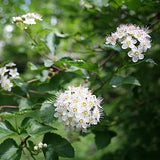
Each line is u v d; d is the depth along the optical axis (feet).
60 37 1.42
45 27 1.14
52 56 1.22
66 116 0.85
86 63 0.96
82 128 0.89
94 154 2.12
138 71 1.44
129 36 0.91
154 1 1.26
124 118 1.44
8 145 0.89
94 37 1.55
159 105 1.63
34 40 1.12
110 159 1.66
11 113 0.93
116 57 1.47
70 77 1.24
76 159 1.88
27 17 1.06
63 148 0.92
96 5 1.41
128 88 1.34
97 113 0.87
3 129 0.89
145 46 0.91
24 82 1.14
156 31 1.35
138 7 1.21
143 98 1.65
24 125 0.93
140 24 1.37
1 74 1.08
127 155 1.59
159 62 1.10
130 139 1.56
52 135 0.93
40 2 2.14
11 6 1.82
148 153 1.56
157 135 1.54
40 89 1.08
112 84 1.03
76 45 1.72
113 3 1.25
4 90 1.14
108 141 1.20
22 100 1.01
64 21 2.20
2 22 1.79
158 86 1.76
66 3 2.08
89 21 1.86
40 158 1.02
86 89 0.91
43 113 0.91
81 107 0.85
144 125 1.66
